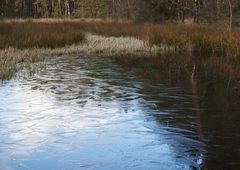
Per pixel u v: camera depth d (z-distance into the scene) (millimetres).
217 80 12562
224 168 6242
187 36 21484
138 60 17094
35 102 10016
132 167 6281
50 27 26625
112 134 7668
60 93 10984
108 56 18422
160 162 6453
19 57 16922
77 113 9039
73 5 65375
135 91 11188
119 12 46938
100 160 6527
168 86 11797
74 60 17203
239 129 7914
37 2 61781
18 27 25531
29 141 7316
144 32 24094
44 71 14461
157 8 35438
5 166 6309
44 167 6285
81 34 22953
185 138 7449
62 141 7320
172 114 8914
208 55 18328
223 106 9516
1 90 11344
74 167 6285
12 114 8969
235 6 29688
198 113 8992
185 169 6207
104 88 11602
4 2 54250
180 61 16656
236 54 17047
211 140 7344
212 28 23938
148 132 7777
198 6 32281
